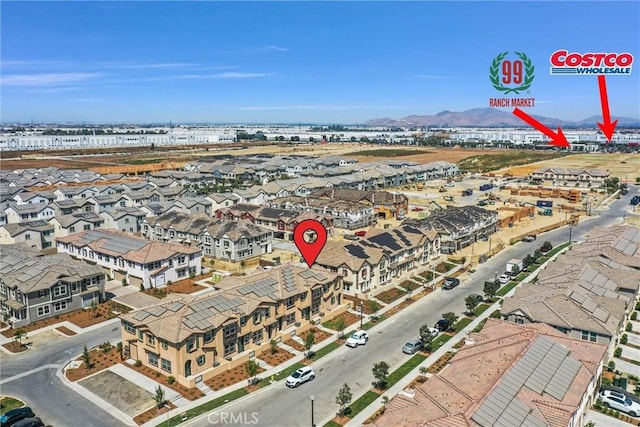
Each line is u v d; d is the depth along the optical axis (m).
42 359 57.72
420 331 59.75
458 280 83.56
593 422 44.59
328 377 53.88
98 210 132.62
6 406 48.06
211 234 97.31
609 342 53.19
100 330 65.62
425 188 195.50
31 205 121.50
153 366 55.59
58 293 69.62
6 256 77.50
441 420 34.75
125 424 45.47
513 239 111.44
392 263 84.00
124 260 82.62
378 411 47.28
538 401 37.75
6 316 66.81
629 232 89.12
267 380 53.28
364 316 70.31
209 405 48.44
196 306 56.62
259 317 60.38
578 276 65.06
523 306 57.78
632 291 65.81
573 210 147.75
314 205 131.00
